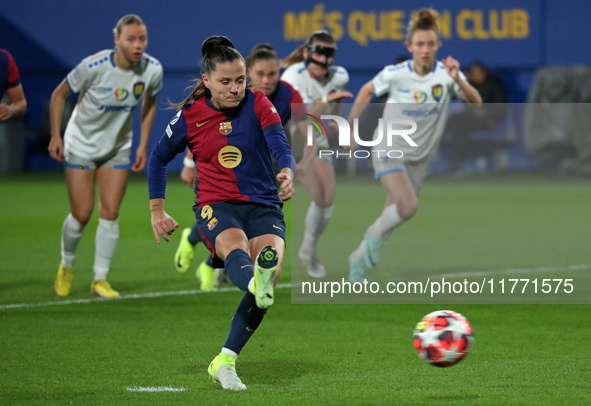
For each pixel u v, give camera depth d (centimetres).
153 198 1555
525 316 2323
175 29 8244
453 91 3023
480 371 1645
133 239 4081
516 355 1806
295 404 1382
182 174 2867
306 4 8250
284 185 1439
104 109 2512
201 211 1538
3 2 8194
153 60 2583
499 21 8075
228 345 1515
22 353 1817
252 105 1521
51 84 8219
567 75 7731
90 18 8231
